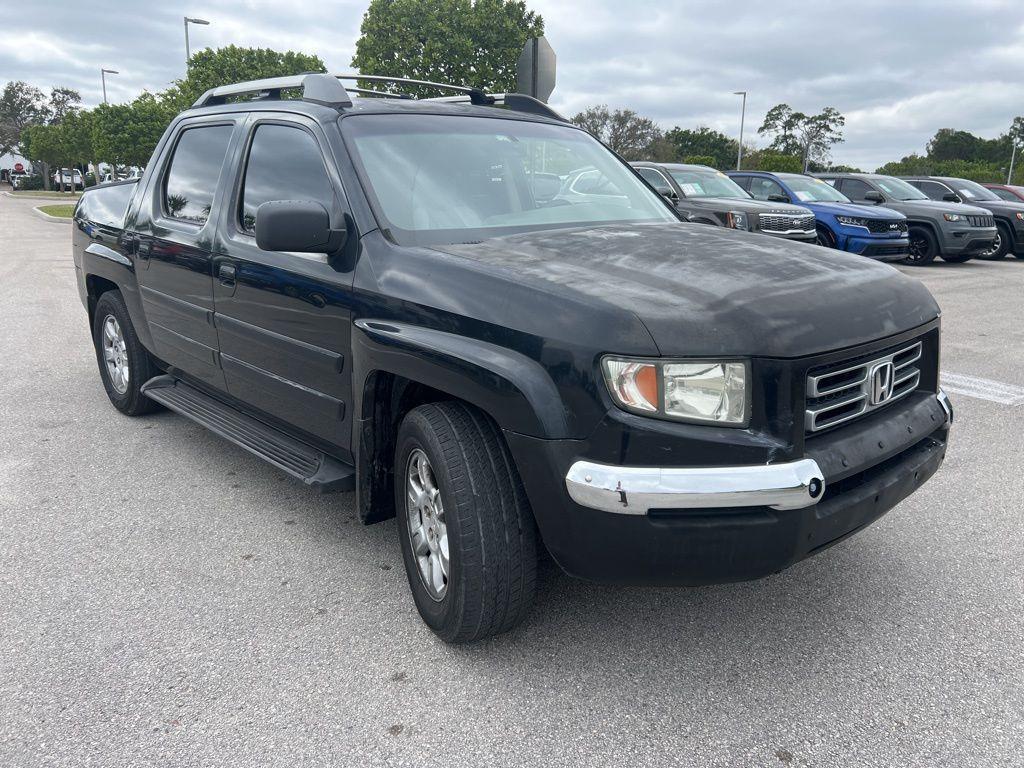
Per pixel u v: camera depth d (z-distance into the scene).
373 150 3.26
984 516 3.82
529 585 2.60
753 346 2.22
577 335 2.26
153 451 4.73
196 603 3.08
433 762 2.24
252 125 3.84
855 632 2.86
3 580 3.24
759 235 3.18
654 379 2.19
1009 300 10.39
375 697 2.52
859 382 2.49
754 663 2.69
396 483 2.91
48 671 2.64
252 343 3.63
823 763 2.23
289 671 2.65
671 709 2.46
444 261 2.71
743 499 2.17
